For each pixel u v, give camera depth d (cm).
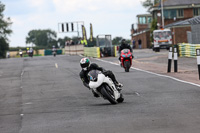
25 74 9956
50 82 7412
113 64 11719
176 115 3322
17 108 4466
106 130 2897
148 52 18000
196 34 13938
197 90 4994
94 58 16450
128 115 3456
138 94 4959
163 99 4375
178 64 9994
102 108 3969
